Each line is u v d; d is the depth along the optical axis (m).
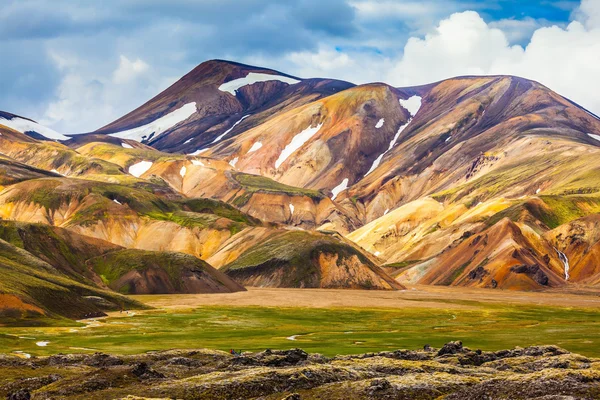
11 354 110.31
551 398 60.62
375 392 69.50
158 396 71.62
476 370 83.75
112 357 97.81
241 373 78.88
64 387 75.38
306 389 73.62
